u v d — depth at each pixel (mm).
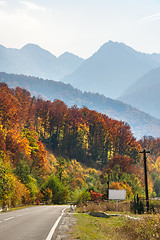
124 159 162125
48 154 189500
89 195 78625
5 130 164375
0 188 47250
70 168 182000
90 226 25344
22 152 126625
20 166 94062
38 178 116812
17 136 144125
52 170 158875
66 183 130375
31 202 83875
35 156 150500
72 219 31672
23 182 88125
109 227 25047
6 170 48000
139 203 45188
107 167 159125
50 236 18406
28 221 27453
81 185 134375
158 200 57312
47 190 97688
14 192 61312
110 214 41625
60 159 133250
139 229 19797
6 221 26891
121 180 123188
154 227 18562
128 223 23266
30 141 152750
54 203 102500
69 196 113500
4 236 17641
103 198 80688
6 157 102688
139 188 105438
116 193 39562
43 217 33000
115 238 19250
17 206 66875
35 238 17328
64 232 20688
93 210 52656
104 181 123875
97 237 18969
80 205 66188
